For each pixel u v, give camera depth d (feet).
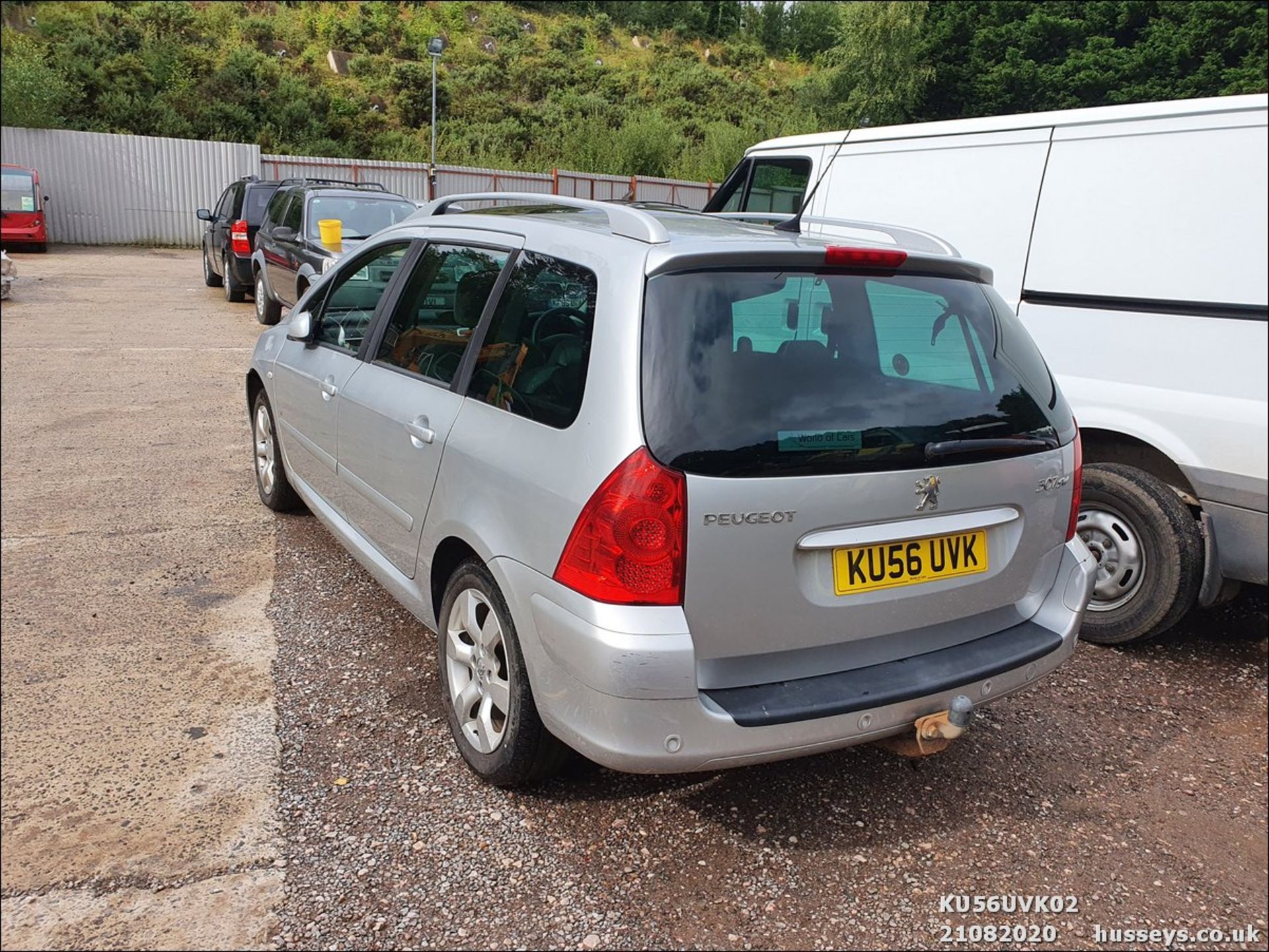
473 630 9.20
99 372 27.91
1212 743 10.93
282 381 14.83
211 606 12.91
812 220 10.85
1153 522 12.71
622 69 168.35
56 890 7.61
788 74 205.77
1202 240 12.12
